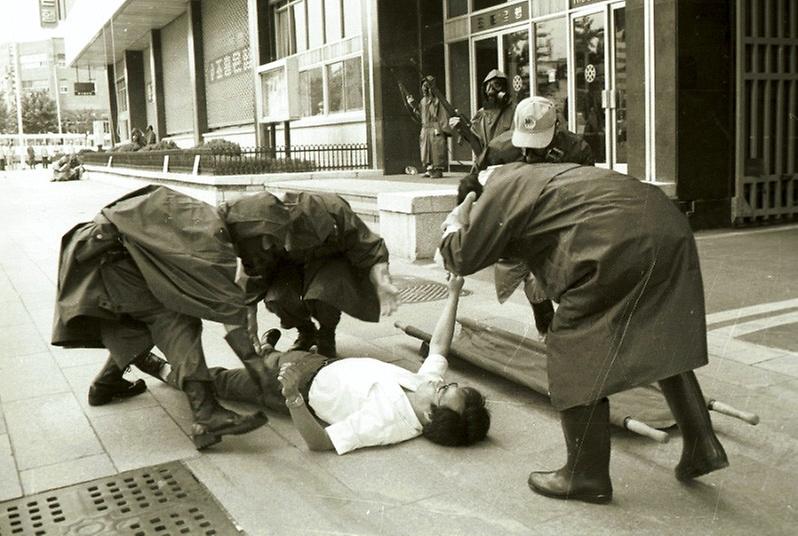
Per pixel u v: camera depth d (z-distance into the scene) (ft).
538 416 12.85
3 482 10.91
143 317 12.07
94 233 11.74
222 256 11.90
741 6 30.86
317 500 10.12
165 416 13.50
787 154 33.37
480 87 48.78
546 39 42.70
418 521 9.46
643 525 9.13
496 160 15.38
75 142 191.62
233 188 50.67
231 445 12.09
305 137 65.77
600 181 9.14
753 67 31.73
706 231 31.04
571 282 9.06
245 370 13.82
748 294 20.16
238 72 78.89
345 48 57.62
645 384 8.57
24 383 15.53
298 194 14.21
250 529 9.43
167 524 9.62
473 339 15.83
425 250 28.68
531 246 9.42
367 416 11.71
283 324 15.99
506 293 15.78
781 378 13.97
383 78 50.57
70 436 12.63
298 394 11.25
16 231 42.06
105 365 13.91
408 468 11.00
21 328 20.39
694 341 8.68
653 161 31.42
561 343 9.14
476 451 11.51
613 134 37.73
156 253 11.57
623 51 37.11
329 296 14.49
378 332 18.47
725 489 9.98
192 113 93.15
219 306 11.75
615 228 8.73
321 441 11.48
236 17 78.43
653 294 8.71
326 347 15.93
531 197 9.23
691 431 9.61
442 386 11.86
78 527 9.61
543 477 10.00
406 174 50.42
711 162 31.22
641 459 10.95
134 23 104.47
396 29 50.49
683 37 29.99
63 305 11.98
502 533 9.10
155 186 12.49
